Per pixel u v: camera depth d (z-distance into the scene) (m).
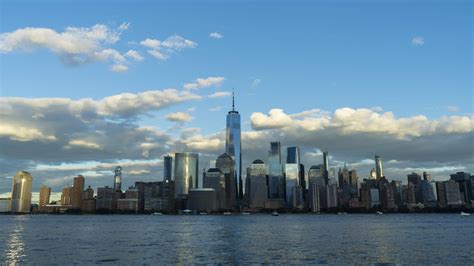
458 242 144.88
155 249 125.19
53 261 98.12
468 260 97.19
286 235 191.00
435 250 118.31
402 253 111.00
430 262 94.50
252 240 160.00
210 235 194.38
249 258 102.69
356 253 111.75
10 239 166.88
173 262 96.44
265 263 94.31
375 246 131.62
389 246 131.38
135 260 99.62
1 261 98.50
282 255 108.38
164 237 180.00
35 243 147.25
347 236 181.12
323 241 153.25
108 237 180.12
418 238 165.38
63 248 128.25
